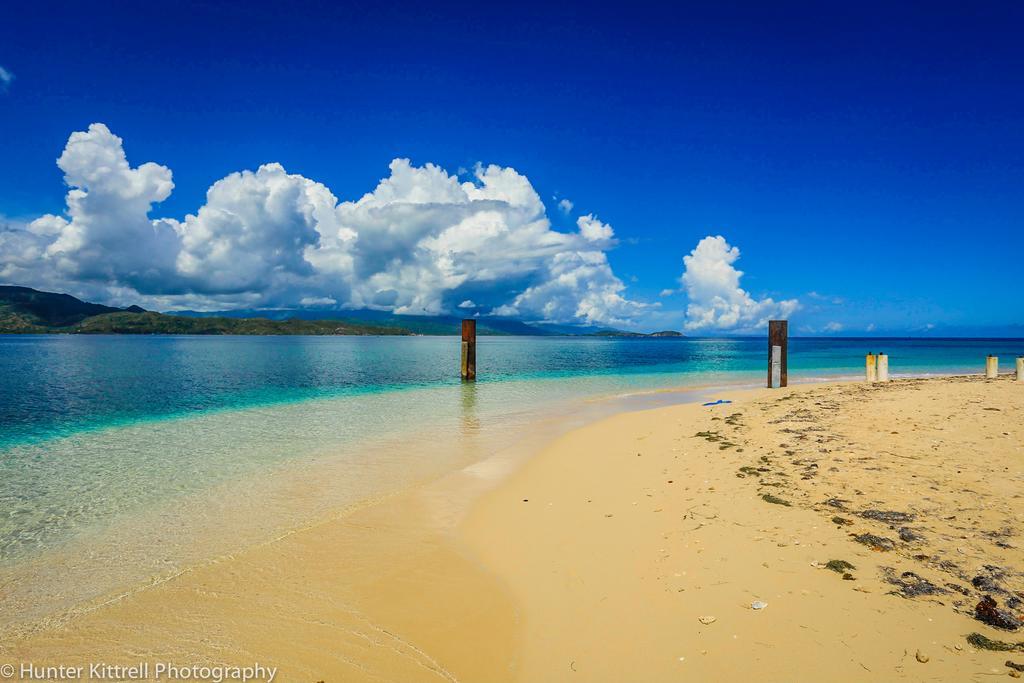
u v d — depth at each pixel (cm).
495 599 625
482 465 1274
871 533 666
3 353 7475
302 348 10375
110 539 848
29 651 552
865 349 11212
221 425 1903
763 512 773
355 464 1305
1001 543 615
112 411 2286
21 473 1261
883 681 411
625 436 1518
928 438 1131
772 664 445
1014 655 426
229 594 662
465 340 3509
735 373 4269
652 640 503
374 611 610
